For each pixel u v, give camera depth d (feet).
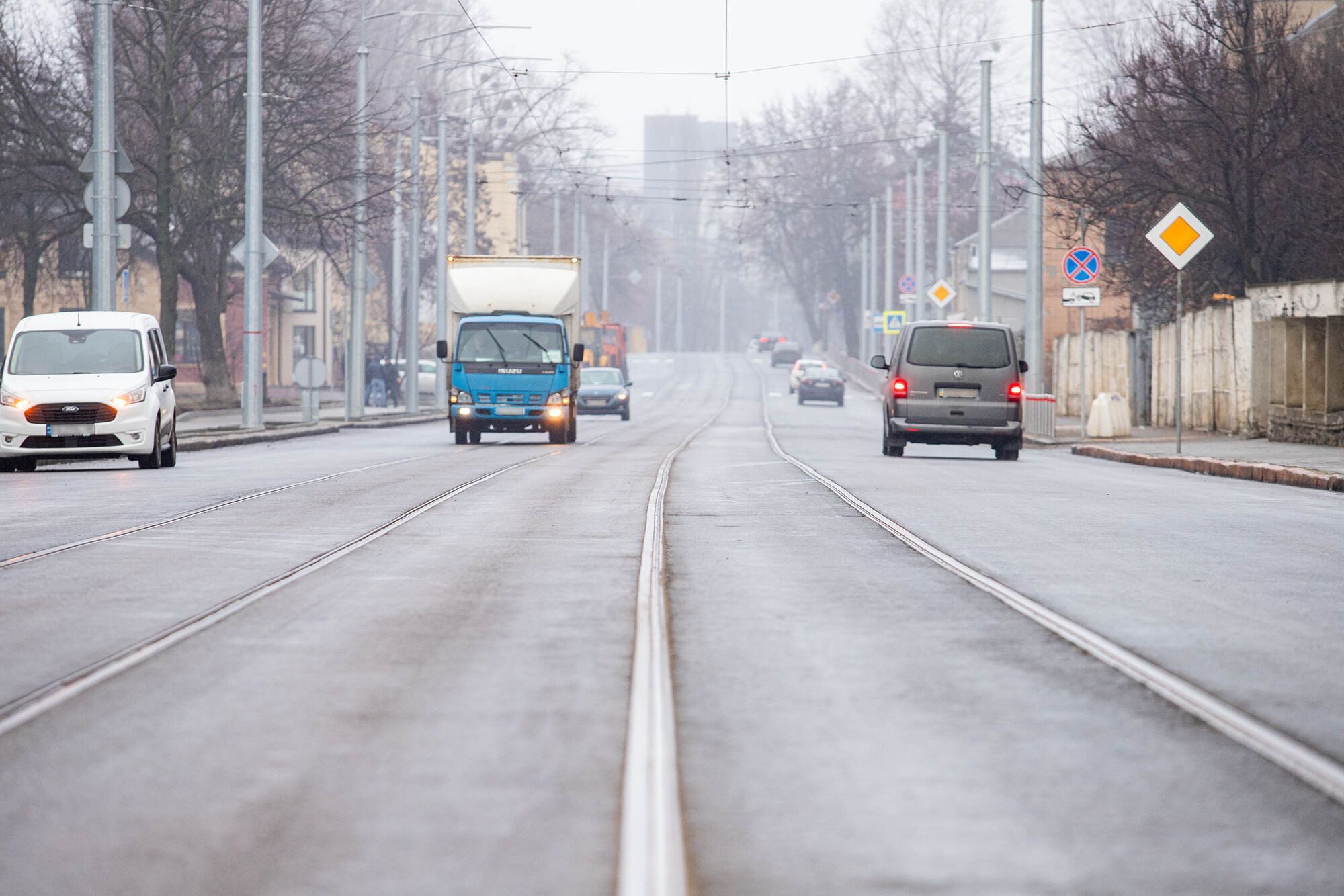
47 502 124.06
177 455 199.62
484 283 246.27
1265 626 62.39
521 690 49.47
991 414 194.18
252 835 34.19
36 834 34.30
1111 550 88.79
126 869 31.89
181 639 59.00
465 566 81.82
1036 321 267.59
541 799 37.01
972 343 195.00
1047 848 33.45
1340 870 32.19
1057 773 39.65
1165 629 61.57
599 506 118.83
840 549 89.04
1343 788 38.34
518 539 95.30
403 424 353.31
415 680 51.21
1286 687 50.49
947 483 145.59
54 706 47.29
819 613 65.31
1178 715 46.39
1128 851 33.32
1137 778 39.17
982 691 49.67
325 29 370.32
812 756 41.27
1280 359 214.48
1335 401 199.11
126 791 37.68
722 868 32.14
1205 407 247.50
